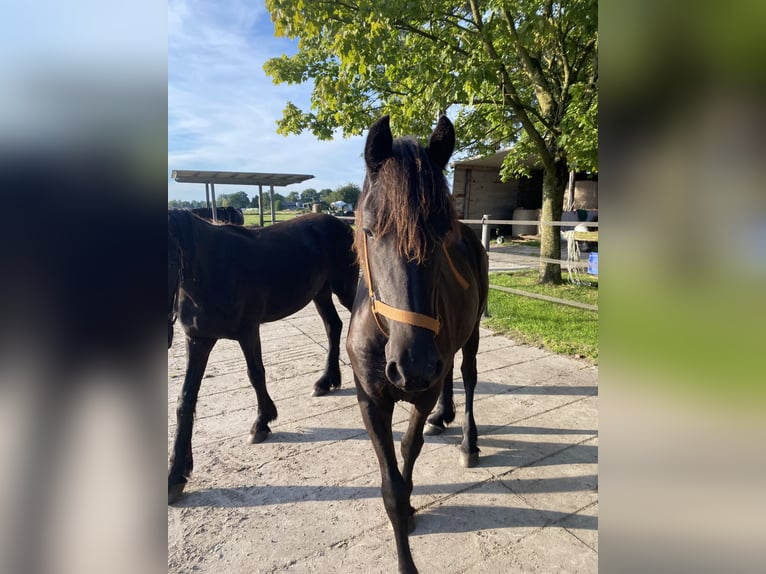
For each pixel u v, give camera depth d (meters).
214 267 2.52
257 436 2.87
